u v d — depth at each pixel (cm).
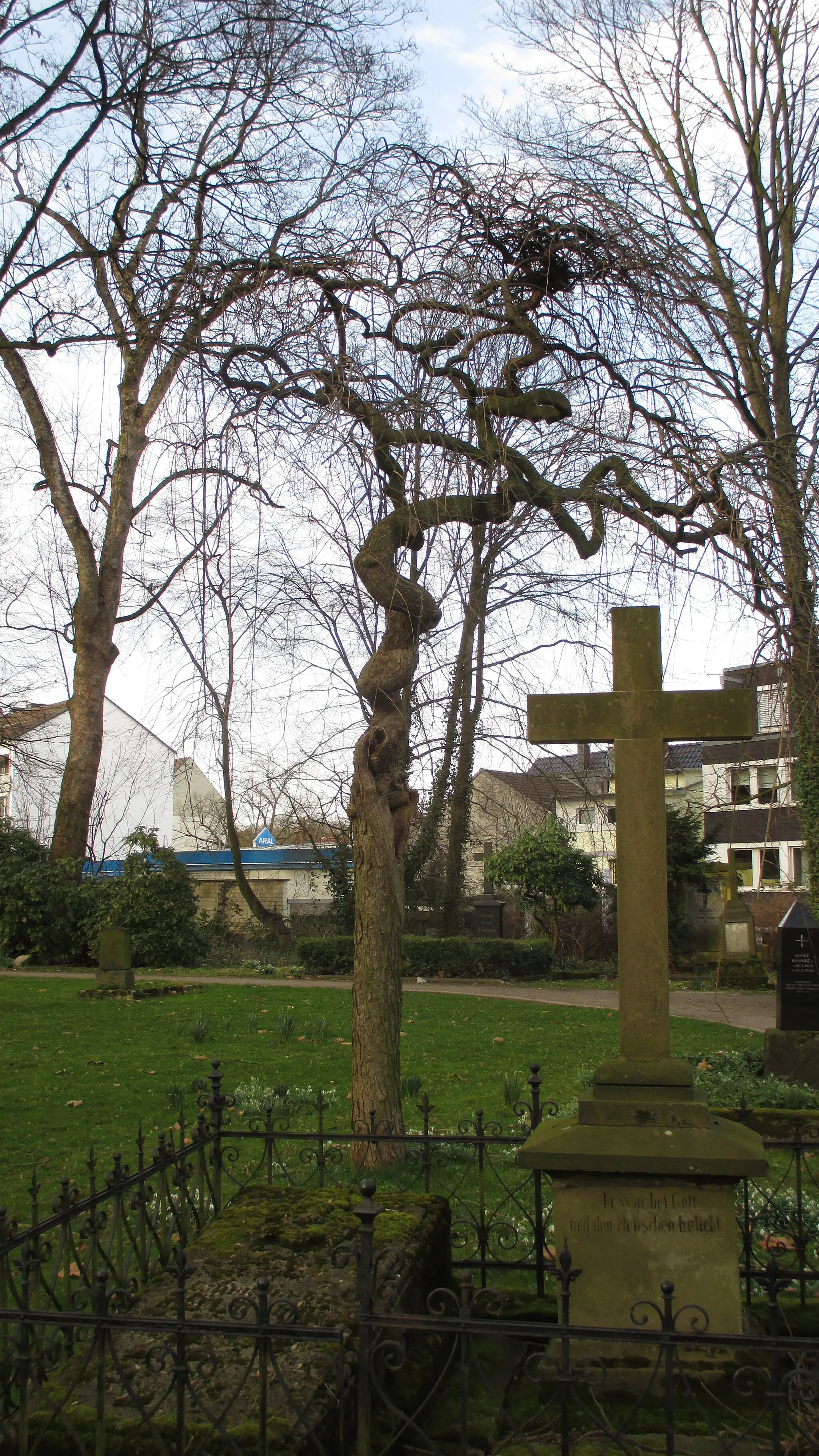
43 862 2355
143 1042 1213
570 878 2564
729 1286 387
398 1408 321
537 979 2230
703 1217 392
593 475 640
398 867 732
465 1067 1102
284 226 680
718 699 440
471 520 631
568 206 633
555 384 682
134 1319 291
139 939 2233
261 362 661
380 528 671
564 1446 286
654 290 623
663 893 430
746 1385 373
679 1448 338
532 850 2553
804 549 550
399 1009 721
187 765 2530
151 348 692
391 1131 702
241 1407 302
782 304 1125
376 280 653
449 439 578
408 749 848
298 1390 306
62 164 644
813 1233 572
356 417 637
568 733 448
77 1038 1240
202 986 1780
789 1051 1017
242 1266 383
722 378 652
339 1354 303
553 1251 511
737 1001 1761
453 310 602
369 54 732
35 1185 387
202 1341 339
